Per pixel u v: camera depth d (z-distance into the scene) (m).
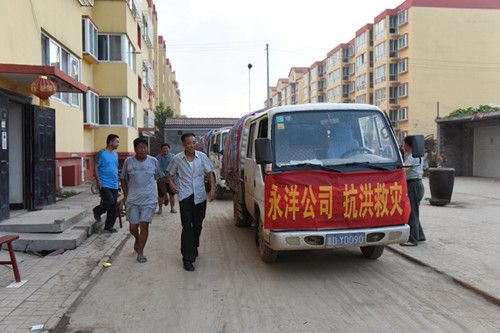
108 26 23.80
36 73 9.55
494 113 25.03
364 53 65.38
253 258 7.95
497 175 27.25
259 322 5.11
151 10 42.12
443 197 14.41
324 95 88.62
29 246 8.25
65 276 6.83
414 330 4.86
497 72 50.69
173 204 13.48
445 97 50.53
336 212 6.47
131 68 26.14
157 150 38.91
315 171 6.46
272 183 6.46
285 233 6.37
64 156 15.75
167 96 70.12
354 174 6.53
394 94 54.38
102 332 4.91
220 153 16.30
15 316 5.23
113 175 9.90
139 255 7.79
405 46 51.84
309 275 6.89
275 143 6.88
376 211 6.56
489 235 9.47
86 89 12.62
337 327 4.96
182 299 5.90
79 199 14.55
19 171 10.55
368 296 5.93
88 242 9.01
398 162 6.85
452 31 50.41
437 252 7.98
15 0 10.88
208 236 9.88
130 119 26.06
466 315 5.27
